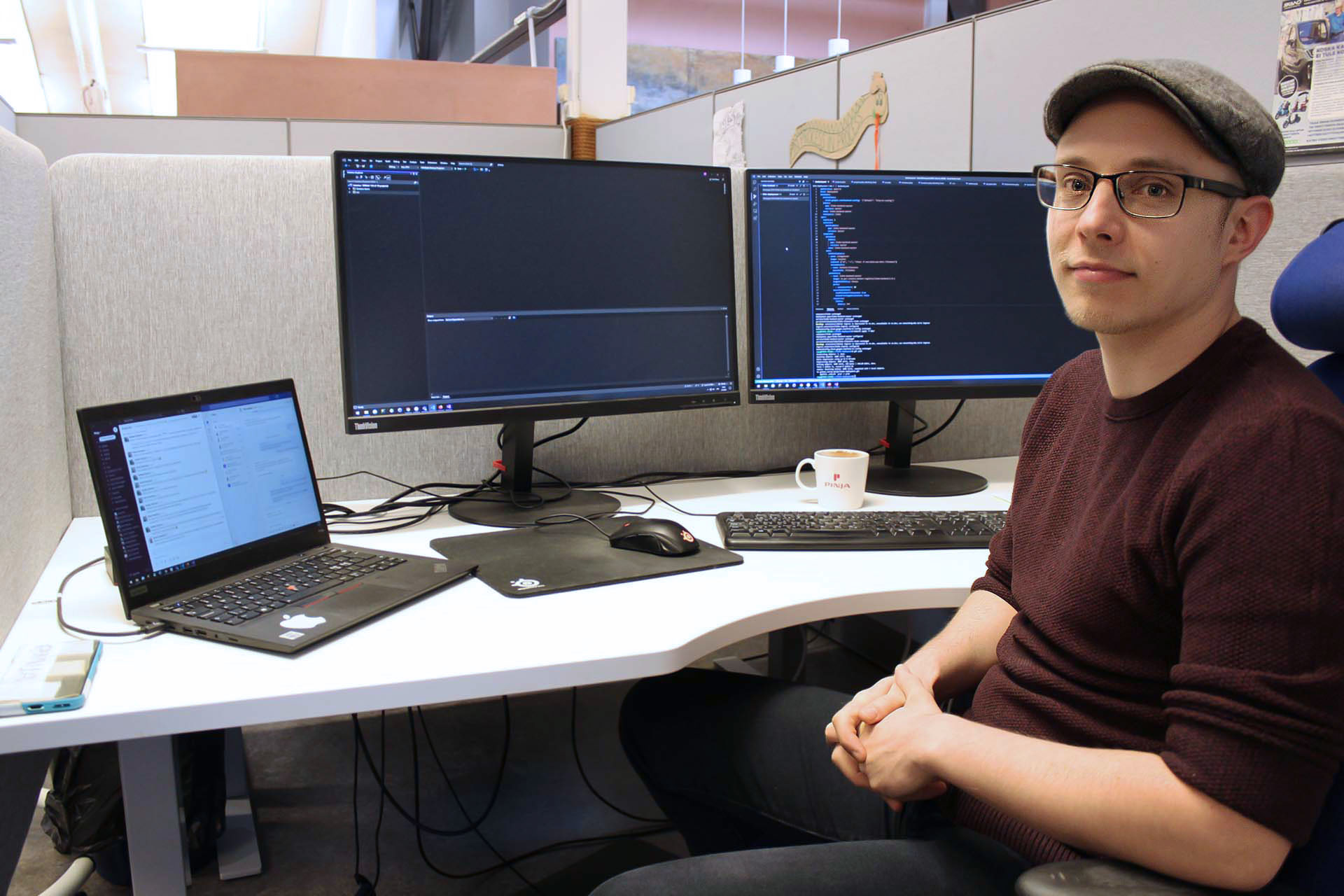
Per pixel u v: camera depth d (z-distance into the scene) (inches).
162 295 49.2
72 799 52.7
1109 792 25.1
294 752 72.7
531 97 108.2
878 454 64.2
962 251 54.4
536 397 48.6
